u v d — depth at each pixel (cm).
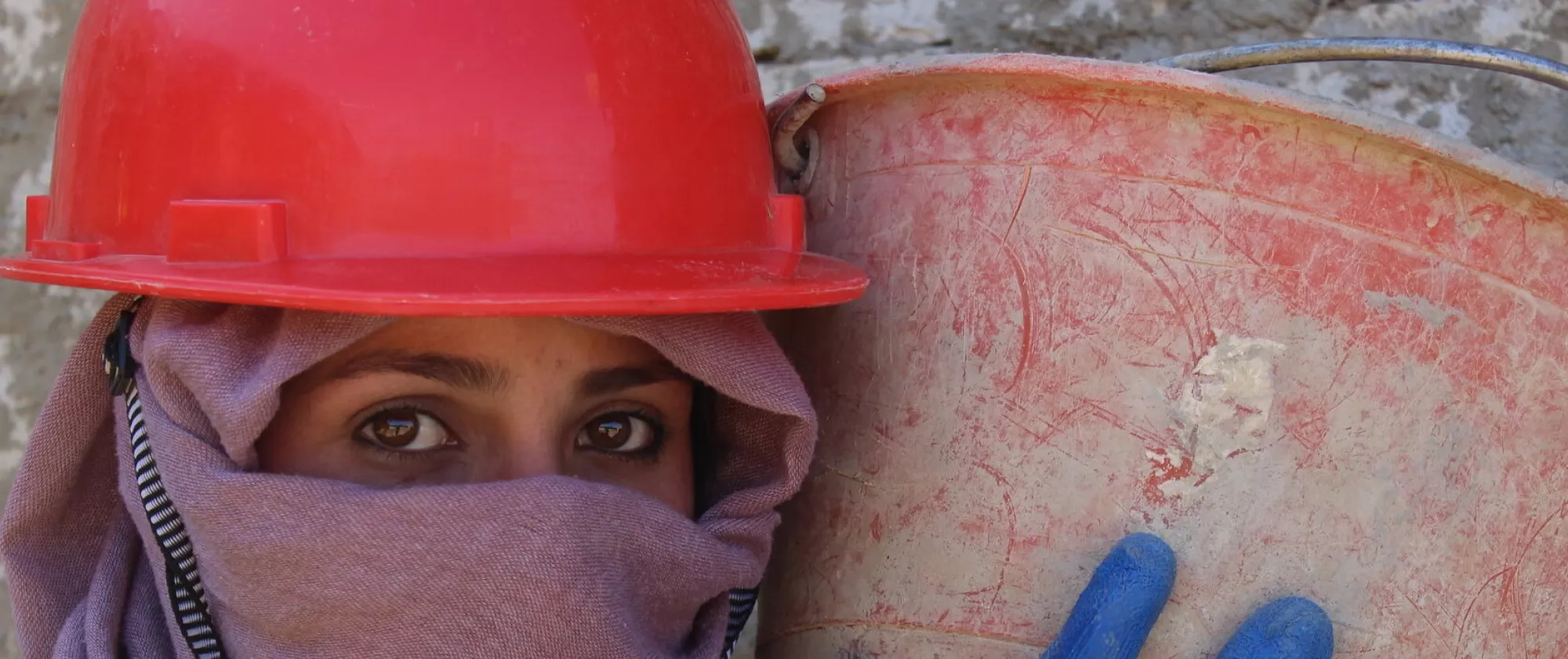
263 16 77
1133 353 78
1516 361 77
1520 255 76
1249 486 77
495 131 76
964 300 83
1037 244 80
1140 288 78
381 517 78
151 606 94
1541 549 79
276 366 78
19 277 80
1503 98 125
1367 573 77
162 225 78
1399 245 76
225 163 77
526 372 84
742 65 89
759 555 92
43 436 92
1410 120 127
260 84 76
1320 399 76
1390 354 76
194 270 73
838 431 91
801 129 96
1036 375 80
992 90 82
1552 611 80
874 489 87
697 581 86
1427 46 91
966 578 83
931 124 85
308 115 75
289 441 85
